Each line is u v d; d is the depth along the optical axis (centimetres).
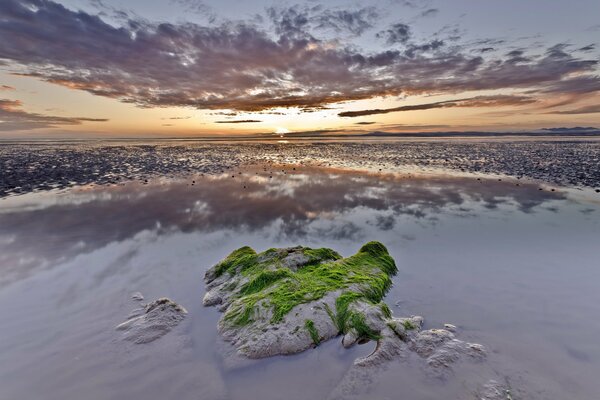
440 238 1048
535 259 866
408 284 760
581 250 916
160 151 5156
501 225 1157
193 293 738
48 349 537
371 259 834
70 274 812
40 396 448
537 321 595
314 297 631
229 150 5478
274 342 535
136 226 1199
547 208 1376
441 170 2584
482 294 700
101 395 450
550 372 472
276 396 452
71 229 1156
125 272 830
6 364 502
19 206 1470
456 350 516
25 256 918
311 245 1026
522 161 3097
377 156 3938
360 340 553
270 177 2312
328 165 3027
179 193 1762
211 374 491
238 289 719
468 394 440
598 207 1376
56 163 3141
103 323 610
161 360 518
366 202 1542
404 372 483
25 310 649
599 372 470
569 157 3406
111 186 1962
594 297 669
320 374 490
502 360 498
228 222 1252
